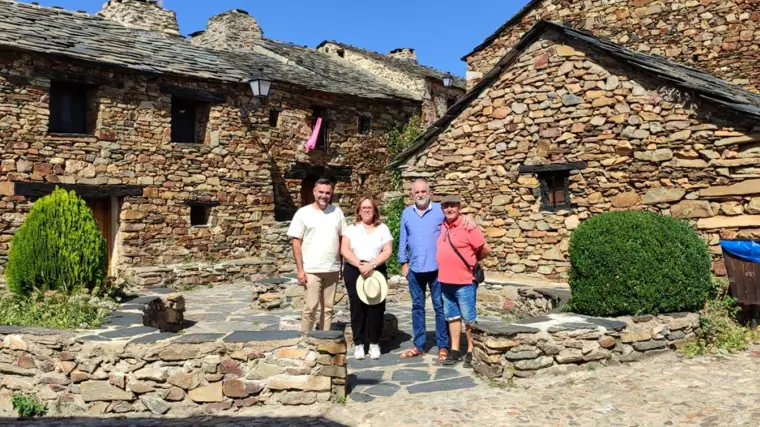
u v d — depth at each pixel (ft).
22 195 37.65
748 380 16.48
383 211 54.03
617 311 19.94
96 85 40.98
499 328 17.69
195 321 28.71
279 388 15.84
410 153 35.35
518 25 45.62
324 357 15.89
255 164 49.47
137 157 42.78
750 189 23.44
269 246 48.62
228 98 47.83
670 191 25.67
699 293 20.48
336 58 73.56
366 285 20.10
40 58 38.34
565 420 14.19
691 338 19.94
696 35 37.37
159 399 15.87
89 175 40.45
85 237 23.08
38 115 38.40
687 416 14.10
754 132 23.38
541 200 30.40
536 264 30.37
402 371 18.80
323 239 19.75
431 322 27.84
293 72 56.70
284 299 32.58
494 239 32.12
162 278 40.68
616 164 27.45
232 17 64.03
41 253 22.18
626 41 40.01
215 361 15.84
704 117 24.73
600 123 28.02
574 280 21.56
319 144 56.13
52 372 16.84
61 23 44.70
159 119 43.91
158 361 15.96
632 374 17.42
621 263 19.93
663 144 25.93
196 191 45.83
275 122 52.26
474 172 32.94
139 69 41.73
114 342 16.21
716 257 24.17
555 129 29.58
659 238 20.25
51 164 38.93
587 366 18.03
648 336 19.06
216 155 47.03
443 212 20.20
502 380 17.29
